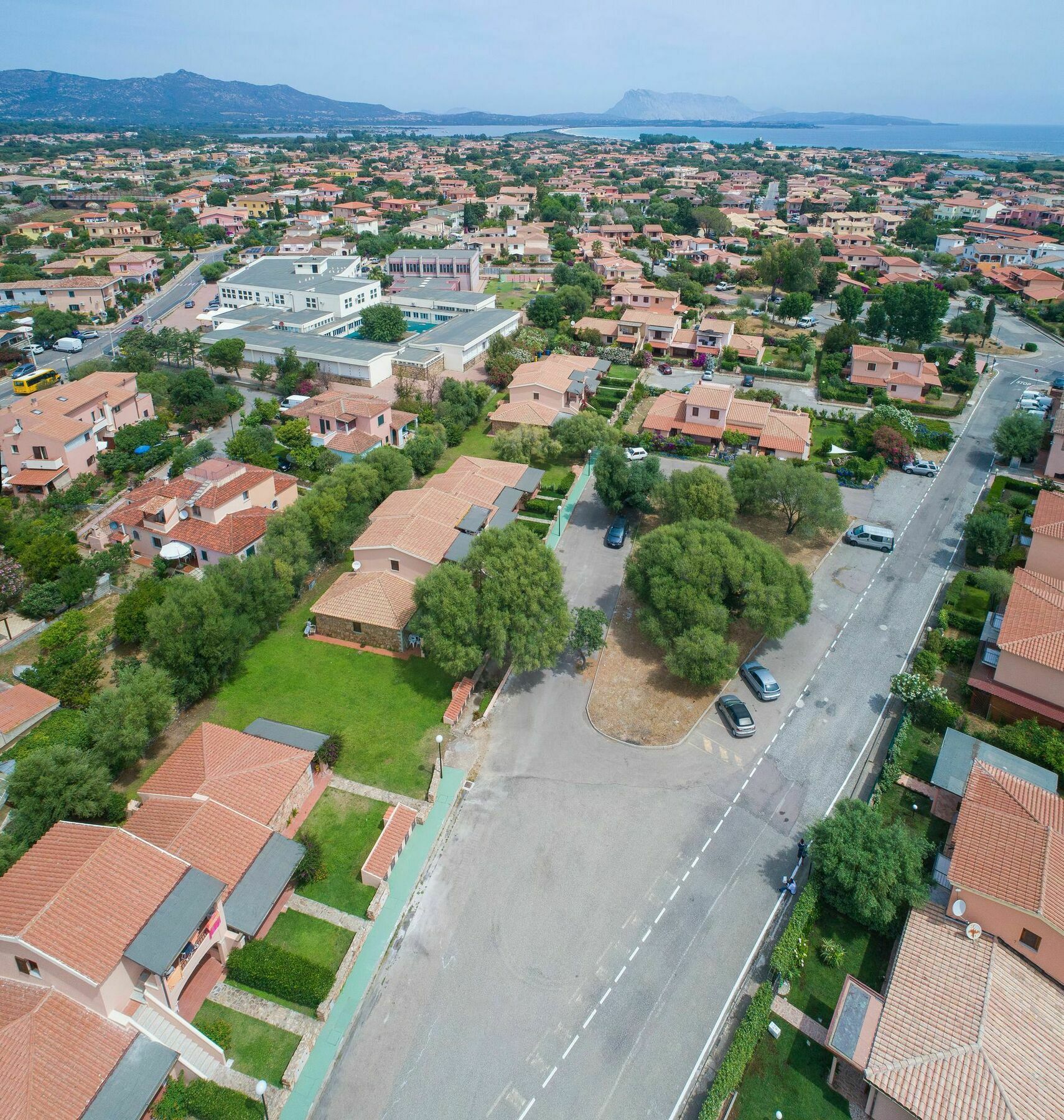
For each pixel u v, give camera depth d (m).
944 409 106.19
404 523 64.19
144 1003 32.53
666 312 141.88
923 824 45.06
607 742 50.88
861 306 138.25
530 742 50.66
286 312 133.88
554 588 54.41
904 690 52.12
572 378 106.94
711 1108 30.45
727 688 56.03
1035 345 134.00
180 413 97.81
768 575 56.78
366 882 40.38
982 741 48.12
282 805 42.12
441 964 36.94
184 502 68.62
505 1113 31.30
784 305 141.75
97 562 65.31
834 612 64.81
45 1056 29.23
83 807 40.38
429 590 52.88
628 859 42.56
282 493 76.38
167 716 47.16
